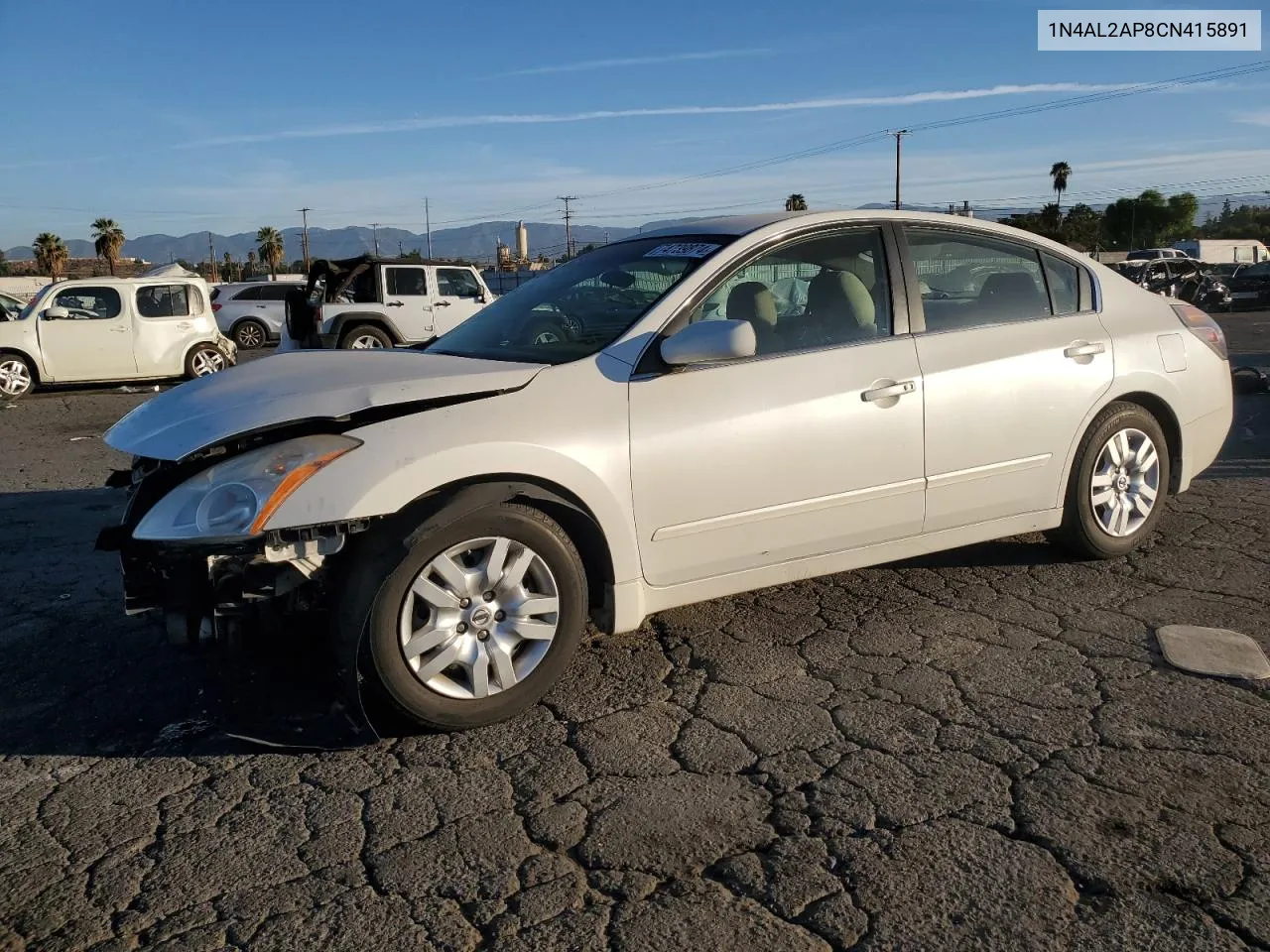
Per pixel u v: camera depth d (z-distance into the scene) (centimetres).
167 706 360
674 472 355
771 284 393
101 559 549
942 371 411
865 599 443
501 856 262
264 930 236
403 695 315
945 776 295
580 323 389
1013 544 512
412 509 315
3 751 329
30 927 240
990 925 230
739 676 368
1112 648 383
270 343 2677
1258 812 272
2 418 1263
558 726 334
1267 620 406
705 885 248
